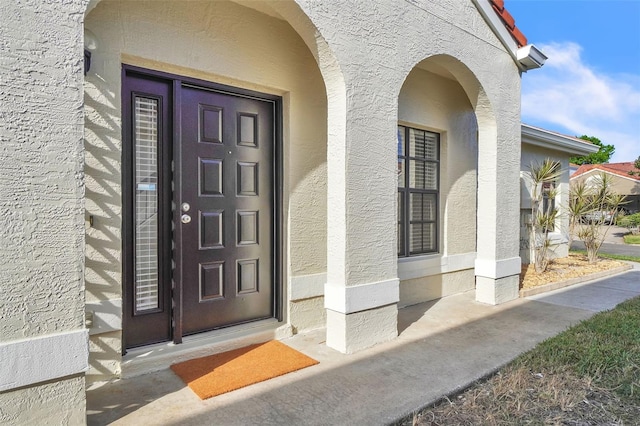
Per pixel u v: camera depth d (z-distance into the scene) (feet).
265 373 9.28
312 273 12.65
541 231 23.32
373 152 11.05
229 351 10.67
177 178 10.23
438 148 17.99
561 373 9.32
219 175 11.22
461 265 18.37
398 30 11.66
